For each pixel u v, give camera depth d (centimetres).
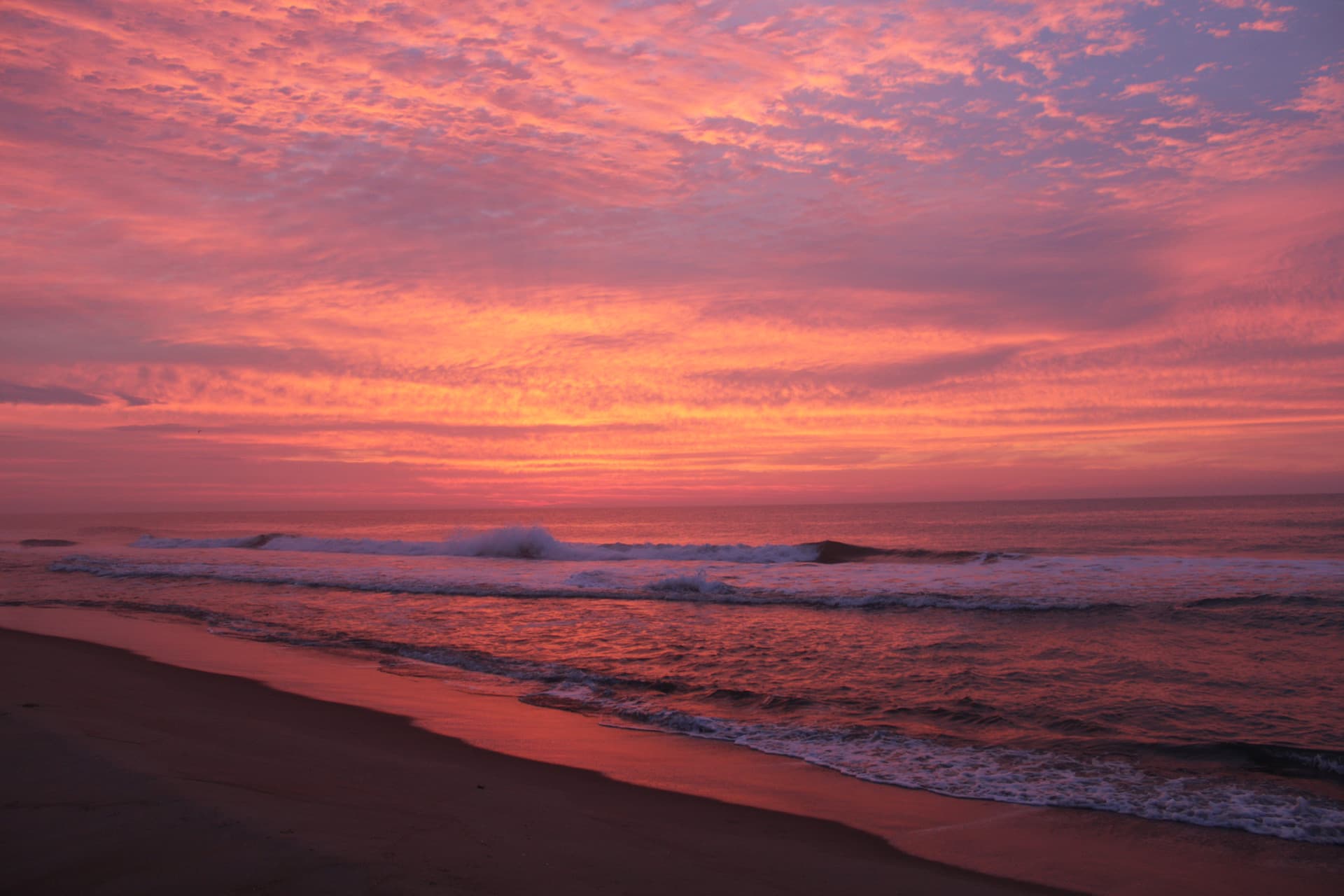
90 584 1839
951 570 1894
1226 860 457
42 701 718
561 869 403
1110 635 1153
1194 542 3091
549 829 465
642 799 537
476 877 382
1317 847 475
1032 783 585
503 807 500
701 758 640
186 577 1969
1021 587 1588
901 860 449
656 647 1109
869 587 1652
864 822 506
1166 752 656
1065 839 486
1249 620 1223
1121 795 561
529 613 1407
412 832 440
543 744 670
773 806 533
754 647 1105
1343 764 613
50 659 953
